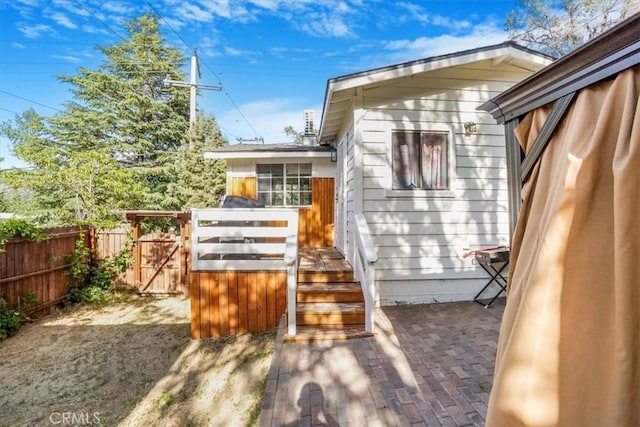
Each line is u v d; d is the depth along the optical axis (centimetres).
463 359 320
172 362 399
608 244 122
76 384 356
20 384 357
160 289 699
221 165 1271
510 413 132
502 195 519
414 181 508
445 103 506
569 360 125
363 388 272
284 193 840
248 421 289
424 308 484
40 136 1404
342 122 640
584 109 139
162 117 1595
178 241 703
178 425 288
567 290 127
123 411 310
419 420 230
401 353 335
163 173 1472
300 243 831
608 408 117
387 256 502
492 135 516
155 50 1599
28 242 536
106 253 695
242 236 466
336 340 372
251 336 457
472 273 518
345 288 448
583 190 126
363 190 497
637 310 112
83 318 560
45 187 773
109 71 1561
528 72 513
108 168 773
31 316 545
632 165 113
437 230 509
